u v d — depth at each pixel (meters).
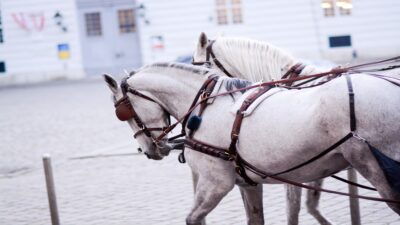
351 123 5.50
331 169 5.95
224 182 6.59
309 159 5.87
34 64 36.16
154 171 12.91
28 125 20.52
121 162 14.07
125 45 35.88
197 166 6.77
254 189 7.05
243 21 34.97
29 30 35.94
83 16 35.78
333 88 5.66
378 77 5.65
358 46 34.59
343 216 9.21
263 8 34.75
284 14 34.69
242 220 9.43
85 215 10.43
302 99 5.98
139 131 7.46
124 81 7.46
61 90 29.83
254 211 7.11
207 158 6.64
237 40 7.63
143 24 35.25
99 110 21.89
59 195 11.88
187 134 6.92
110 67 36.03
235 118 6.37
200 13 35.00
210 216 9.77
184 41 35.25
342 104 5.55
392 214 9.07
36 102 26.05
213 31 35.12
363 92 5.52
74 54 35.91
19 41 36.06
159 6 35.06
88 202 11.20
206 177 6.68
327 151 5.72
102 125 19.05
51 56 36.00
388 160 5.39
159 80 7.28
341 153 5.71
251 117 6.28
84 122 19.91
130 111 7.44
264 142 6.11
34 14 35.69
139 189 11.70
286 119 5.97
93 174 13.28
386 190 5.50
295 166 5.99
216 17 35.00
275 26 34.84
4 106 25.73
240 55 7.55
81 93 27.64
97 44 35.94
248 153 6.27
